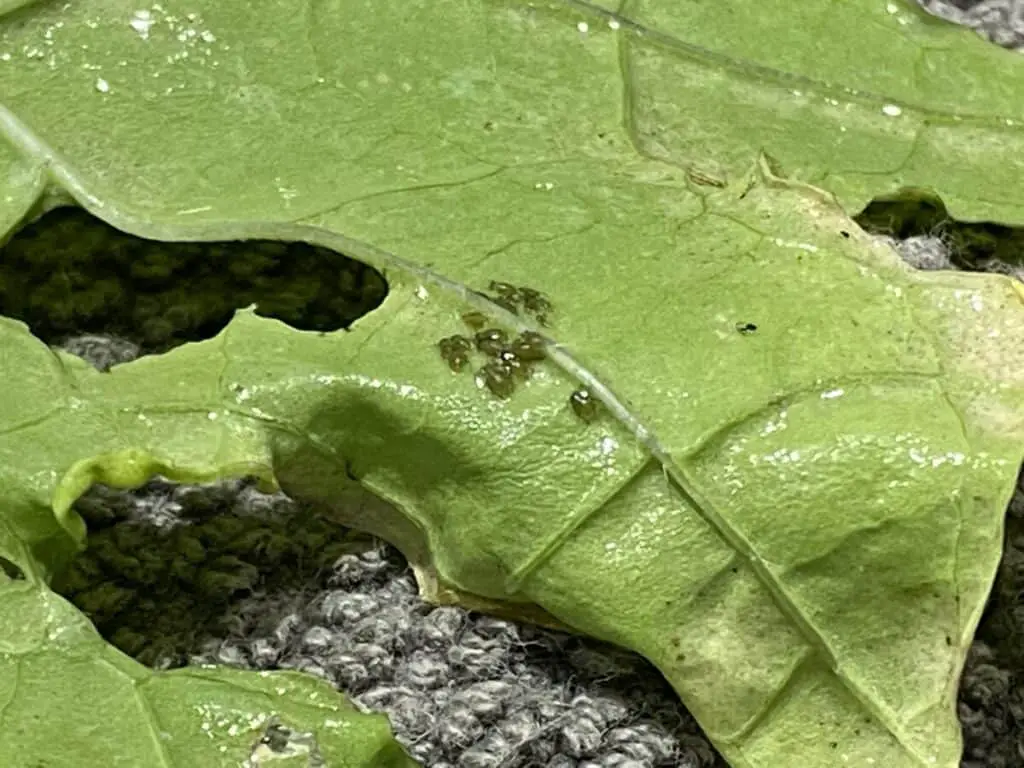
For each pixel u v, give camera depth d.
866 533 0.08
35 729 0.08
